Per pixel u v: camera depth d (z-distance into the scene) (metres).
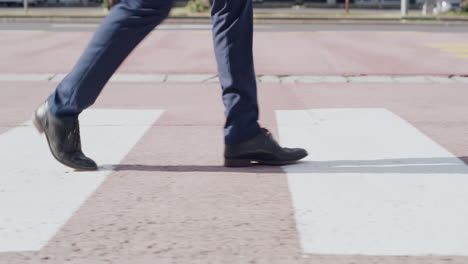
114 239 2.47
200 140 4.50
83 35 16.19
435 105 6.27
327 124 5.05
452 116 5.57
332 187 3.21
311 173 3.50
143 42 14.19
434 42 14.67
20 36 15.84
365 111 5.70
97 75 3.38
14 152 4.03
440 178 3.38
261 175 3.47
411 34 17.39
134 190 3.17
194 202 2.96
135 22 3.29
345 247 2.38
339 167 3.63
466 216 2.74
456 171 3.52
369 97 6.90
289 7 43.12
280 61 10.70
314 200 2.98
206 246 2.39
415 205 2.90
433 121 5.31
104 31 3.32
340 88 7.72
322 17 25.67
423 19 25.70
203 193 3.11
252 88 3.60
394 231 2.55
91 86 3.39
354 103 6.45
